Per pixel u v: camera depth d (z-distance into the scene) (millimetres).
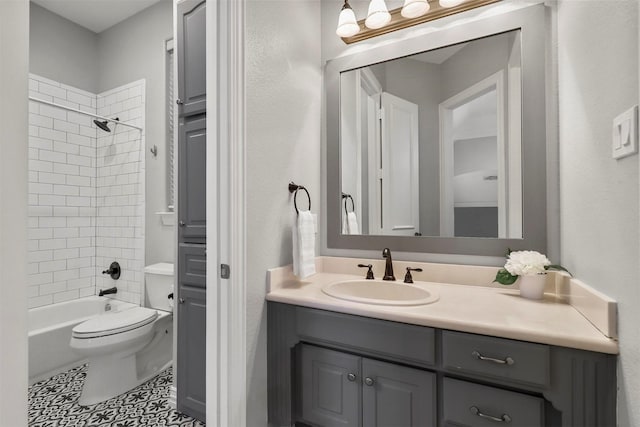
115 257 2734
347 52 1828
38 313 2426
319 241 1868
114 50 2838
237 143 1256
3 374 526
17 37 553
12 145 541
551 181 1330
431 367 1073
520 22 1390
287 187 1564
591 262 973
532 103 1354
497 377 958
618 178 791
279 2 1517
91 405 1815
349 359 1235
